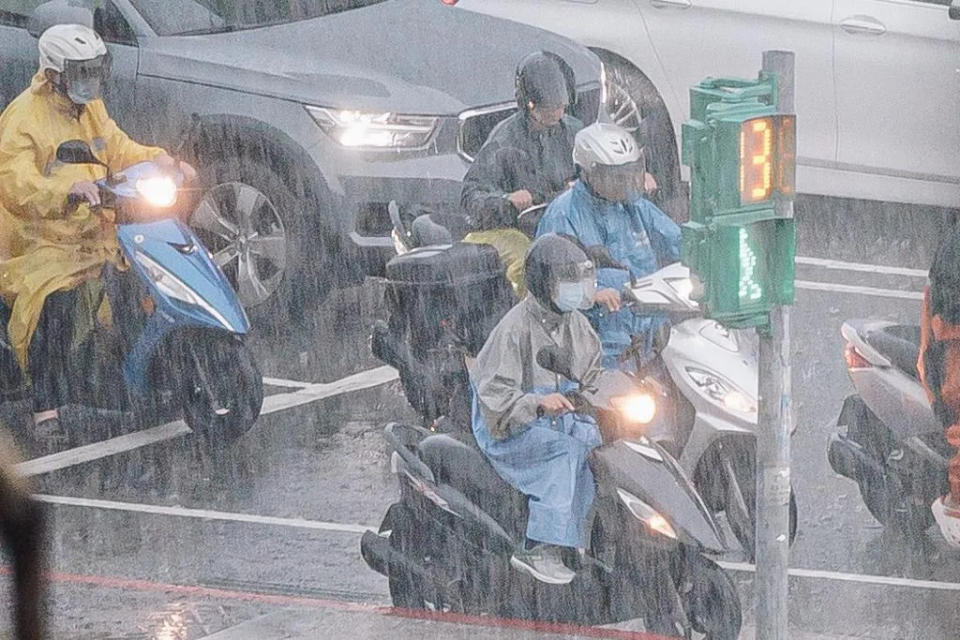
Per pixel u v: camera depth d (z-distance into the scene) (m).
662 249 30.19
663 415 27.92
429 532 26.05
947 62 41.78
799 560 31.64
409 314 28.62
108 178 31.48
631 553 24.80
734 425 28.16
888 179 41.88
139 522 30.55
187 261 31.12
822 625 29.70
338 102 34.22
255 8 35.12
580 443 25.39
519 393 25.84
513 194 31.33
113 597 28.16
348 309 36.16
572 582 25.47
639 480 24.73
